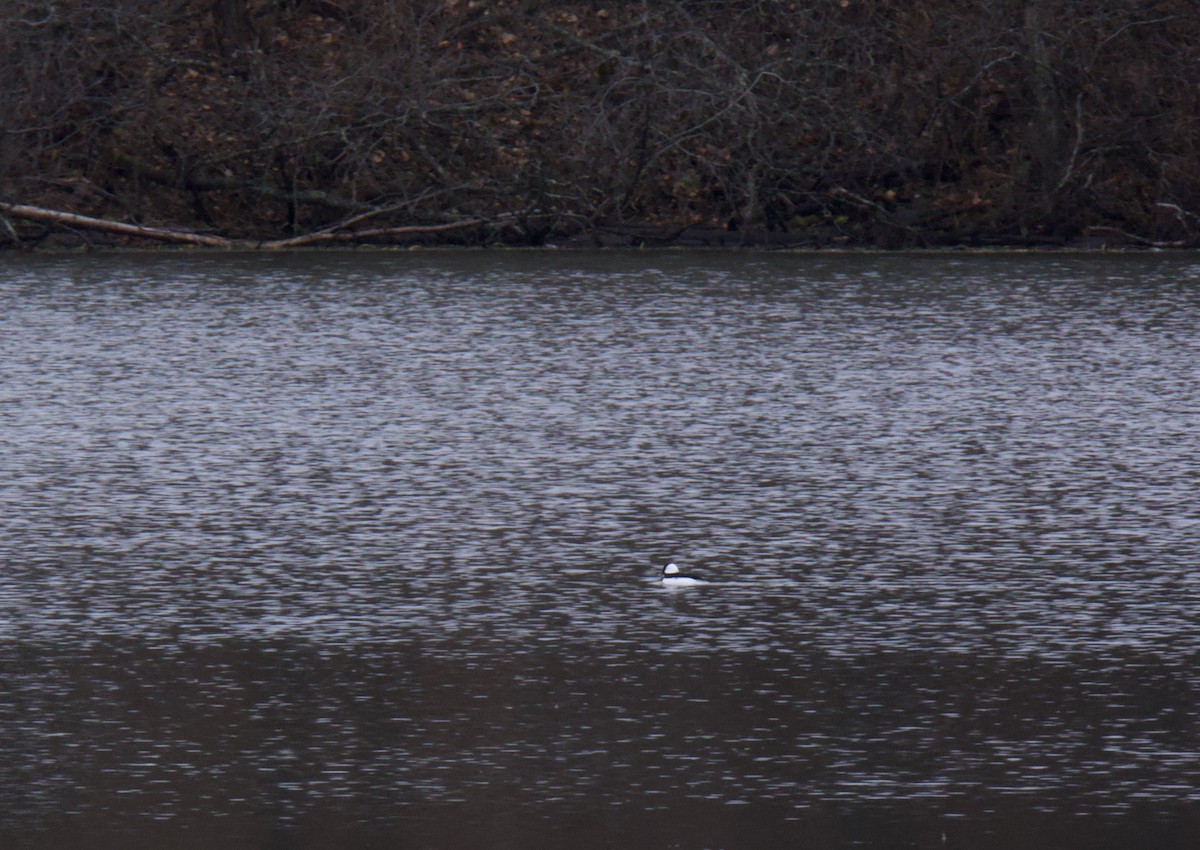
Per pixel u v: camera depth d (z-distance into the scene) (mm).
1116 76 122188
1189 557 50344
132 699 39250
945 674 40781
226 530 53469
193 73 124125
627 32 125375
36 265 113875
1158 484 58969
